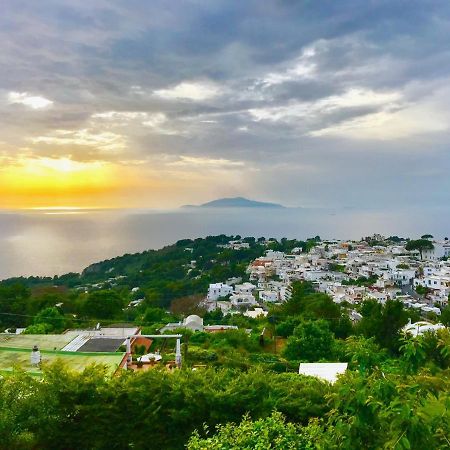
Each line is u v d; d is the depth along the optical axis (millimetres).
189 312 73938
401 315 33031
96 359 24516
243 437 8102
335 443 6195
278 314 49562
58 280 130750
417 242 139625
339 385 6652
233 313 72625
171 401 12125
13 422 10898
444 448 5184
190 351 30266
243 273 122312
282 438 8016
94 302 52344
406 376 7125
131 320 55031
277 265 125812
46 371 12367
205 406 11930
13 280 129250
